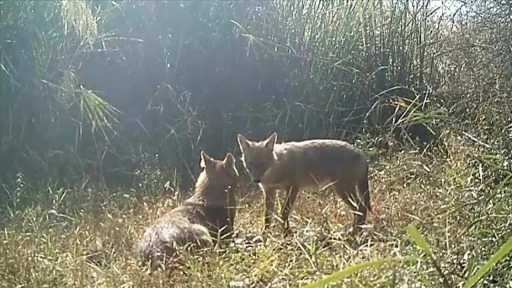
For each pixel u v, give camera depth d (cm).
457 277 478
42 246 571
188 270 524
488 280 481
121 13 795
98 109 733
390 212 606
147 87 789
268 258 523
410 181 648
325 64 783
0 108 723
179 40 796
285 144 654
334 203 646
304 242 548
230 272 521
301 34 793
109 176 732
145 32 794
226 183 602
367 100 778
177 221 569
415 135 758
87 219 627
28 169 717
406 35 789
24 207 651
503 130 581
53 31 745
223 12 796
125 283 525
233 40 797
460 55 747
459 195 538
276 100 794
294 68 790
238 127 785
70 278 534
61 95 734
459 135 662
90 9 787
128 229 605
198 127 775
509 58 651
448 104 727
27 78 730
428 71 786
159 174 715
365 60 787
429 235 520
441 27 788
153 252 546
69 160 727
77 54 757
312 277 500
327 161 641
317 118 775
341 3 790
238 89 797
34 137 731
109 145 745
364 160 638
